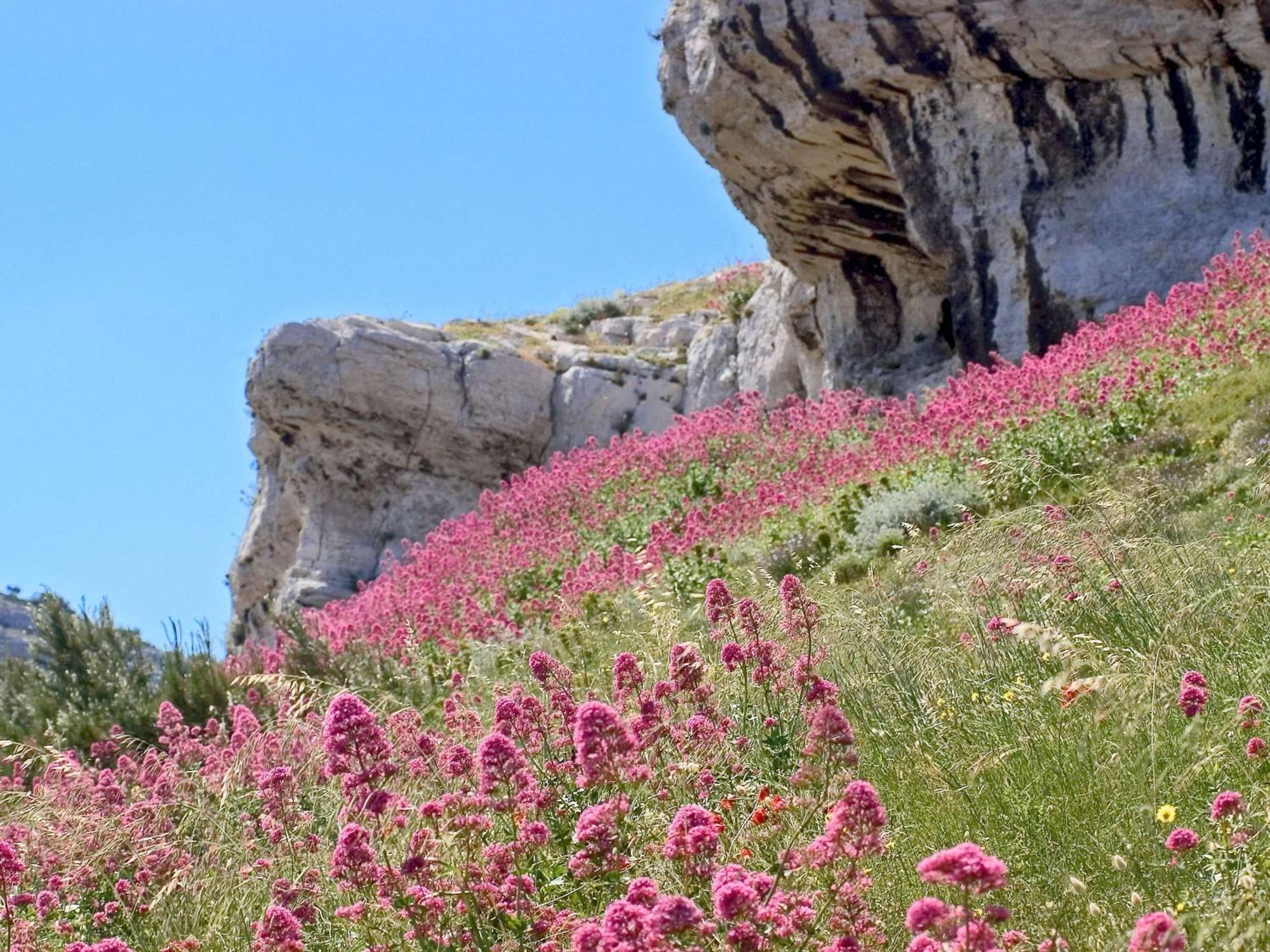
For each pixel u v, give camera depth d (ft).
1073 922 14.44
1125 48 69.36
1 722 46.37
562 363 112.57
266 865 20.71
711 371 110.01
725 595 20.71
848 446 65.31
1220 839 14.14
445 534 74.13
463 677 37.91
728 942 11.87
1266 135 67.92
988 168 73.92
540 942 14.61
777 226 88.12
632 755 15.47
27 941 19.30
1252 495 35.73
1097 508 30.58
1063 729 19.24
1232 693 19.17
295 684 29.68
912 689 23.21
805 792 15.49
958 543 31.94
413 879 15.31
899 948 14.30
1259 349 51.90
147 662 51.29
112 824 25.04
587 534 66.95
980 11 71.00
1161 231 69.56
